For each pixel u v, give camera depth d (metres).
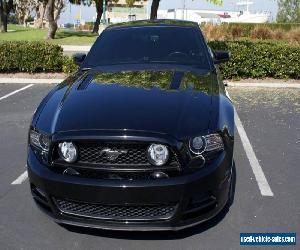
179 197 2.89
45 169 3.08
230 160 3.22
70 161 2.97
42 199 3.21
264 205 3.88
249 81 10.31
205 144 3.00
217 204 3.11
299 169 4.73
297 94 8.95
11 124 6.66
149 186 2.85
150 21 5.27
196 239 3.34
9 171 4.76
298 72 10.36
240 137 5.88
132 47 4.70
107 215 3.01
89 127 3.00
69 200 3.01
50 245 3.32
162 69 4.24
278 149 5.39
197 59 4.50
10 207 3.93
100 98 3.43
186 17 59.69
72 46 20.92
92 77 4.07
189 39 4.75
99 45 4.83
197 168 2.97
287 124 6.55
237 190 4.18
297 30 22.88
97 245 3.29
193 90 3.61
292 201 3.96
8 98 8.54
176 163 2.91
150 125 2.98
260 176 4.54
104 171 2.90
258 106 7.78
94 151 2.94
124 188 2.86
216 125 3.13
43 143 3.15
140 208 2.96
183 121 3.06
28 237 3.44
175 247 3.24
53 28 24.66
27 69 11.16
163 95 3.45
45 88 9.58
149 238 3.36
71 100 3.48
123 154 2.90
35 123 3.34
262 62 10.34
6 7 34.25
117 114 3.13
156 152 2.88
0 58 10.99
